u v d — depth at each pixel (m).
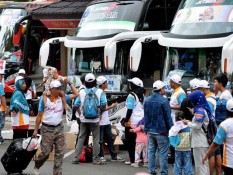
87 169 20.70
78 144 21.47
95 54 27.58
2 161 19.48
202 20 22.81
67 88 26.64
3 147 24.64
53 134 18.52
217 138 14.85
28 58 37.31
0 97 25.23
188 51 22.83
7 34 37.56
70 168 20.86
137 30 27.17
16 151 19.06
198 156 17.02
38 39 37.66
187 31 22.94
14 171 19.47
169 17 28.23
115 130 23.70
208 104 17.22
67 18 35.78
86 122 21.09
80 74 27.84
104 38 27.20
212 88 21.97
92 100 20.91
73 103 23.62
